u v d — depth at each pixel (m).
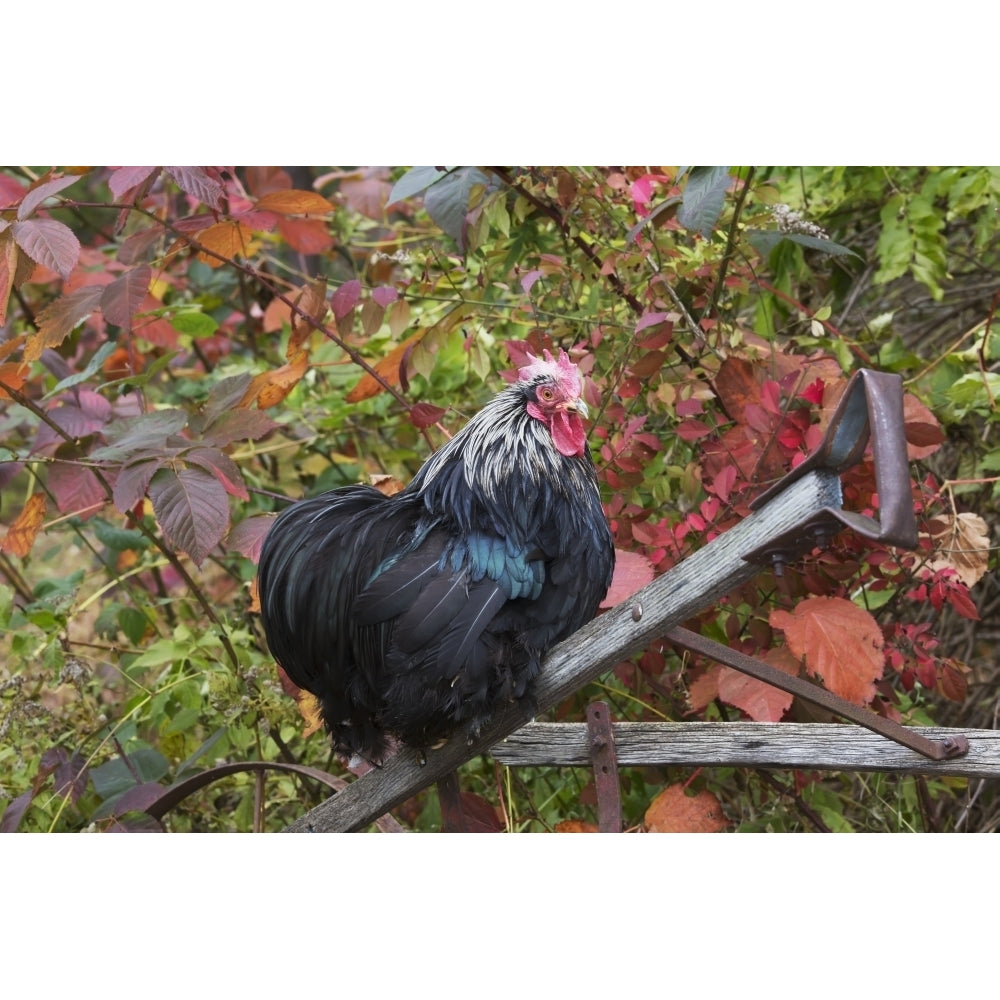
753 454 2.69
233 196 3.92
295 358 3.03
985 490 3.42
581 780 3.20
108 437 2.80
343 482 3.87
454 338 3.68
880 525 1.74
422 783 2.34
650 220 2.75
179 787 2.67
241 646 3.13
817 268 3.73
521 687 2.12
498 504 2.13
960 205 3.26
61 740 2.99
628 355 2.80
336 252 4.64
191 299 4.62
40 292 5.00
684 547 2.84
